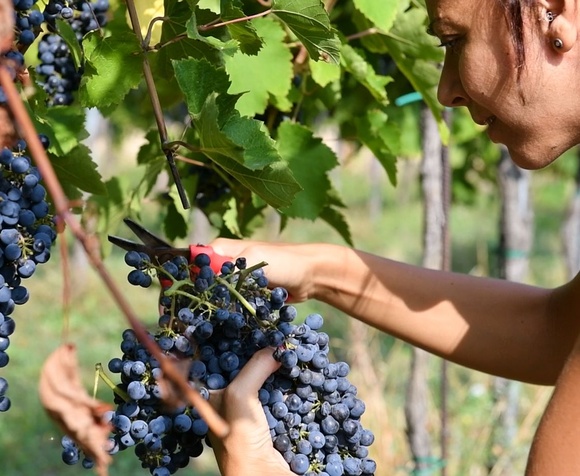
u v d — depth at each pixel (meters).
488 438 5.21
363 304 2.32
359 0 2.44
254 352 1.77
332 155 2.61
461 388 6.41
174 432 1.70
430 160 3.71
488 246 13.99
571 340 2.23
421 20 2.66
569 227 7.97
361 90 3.11
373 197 17.22
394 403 5.81
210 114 1.57
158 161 2.61
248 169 1.68
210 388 1.71
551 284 11.29
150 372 1.63
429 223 3.73
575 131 1.77
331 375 1.76
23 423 7.46
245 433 1.67
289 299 2.28
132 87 1.92
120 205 2.65
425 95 2.82
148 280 1.77
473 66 1.76
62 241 1.02
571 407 1.54
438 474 4.84
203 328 1.66
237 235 2.70
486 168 6.07
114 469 6.71
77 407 1.11
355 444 1.80
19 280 1.58
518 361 2.29
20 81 1.58
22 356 8.97
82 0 2.12
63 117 2.11
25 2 1.57
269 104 2.76
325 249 2.29
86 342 9.59
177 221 2.77
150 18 2.15
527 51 1.67
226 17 1.80
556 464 1.54
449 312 2.32
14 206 1.52
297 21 1.81
